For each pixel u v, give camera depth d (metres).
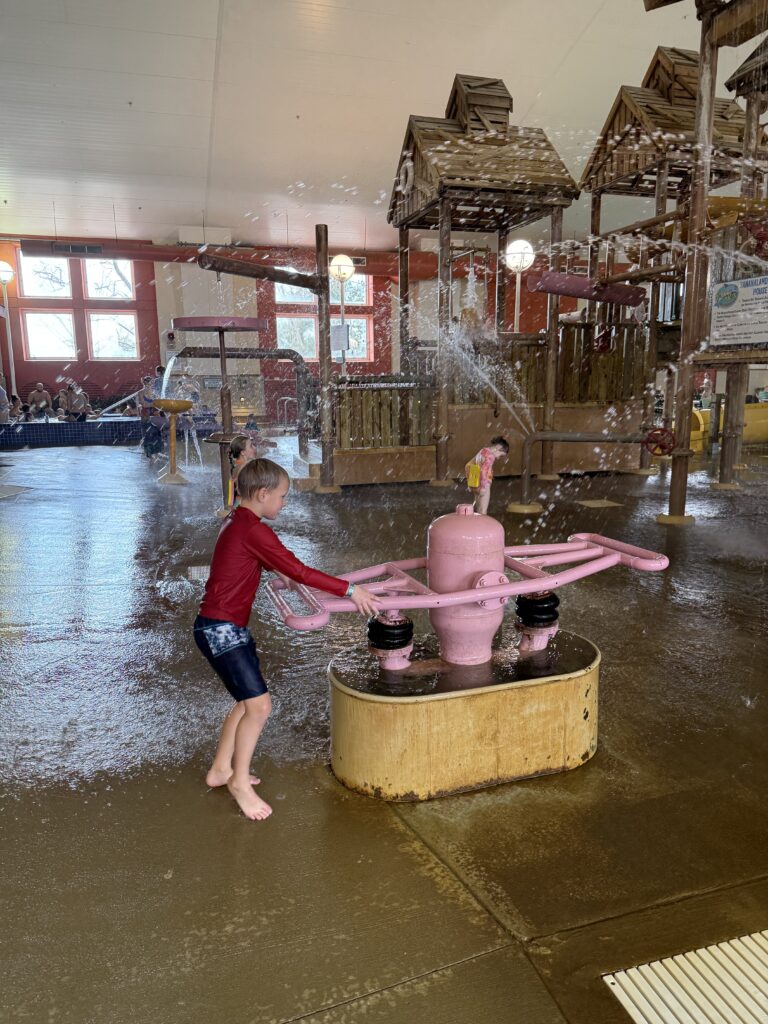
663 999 1.51
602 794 2.30
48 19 9.53
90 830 2.13
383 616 2.41
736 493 8.52
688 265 6.33
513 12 9.71
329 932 1.71
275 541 2.10
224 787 2.36
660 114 7.95
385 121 12.53
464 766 2.29
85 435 16.45
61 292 20.75
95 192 16.09
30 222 18.50
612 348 10.45
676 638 3.72
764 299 5.61
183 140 13.15
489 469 7.04
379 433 9.74
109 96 11.53
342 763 2.33
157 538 6.23
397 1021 1.46
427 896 1.83
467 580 2.31
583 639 2.73
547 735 2.38
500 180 9.01
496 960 1.62
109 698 3.06
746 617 4.06
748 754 2.55
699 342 6.41
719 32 5.71
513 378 10.30
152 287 21.03
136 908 1.79
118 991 1.54
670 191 9.41
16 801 2.29
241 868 1.94
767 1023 1.45
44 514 7.39
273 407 21.34
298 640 3.74
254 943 1.67
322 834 2.09
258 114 12.20
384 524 6.85
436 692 2.22
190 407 9.55
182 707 2.97
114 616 4.16
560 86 11.56
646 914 1.76
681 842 2.05
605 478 10.16
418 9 9.62
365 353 22.70
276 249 20.67
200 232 19.05
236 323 7.37
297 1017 1.47
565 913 1.76
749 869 1.93
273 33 9.92
